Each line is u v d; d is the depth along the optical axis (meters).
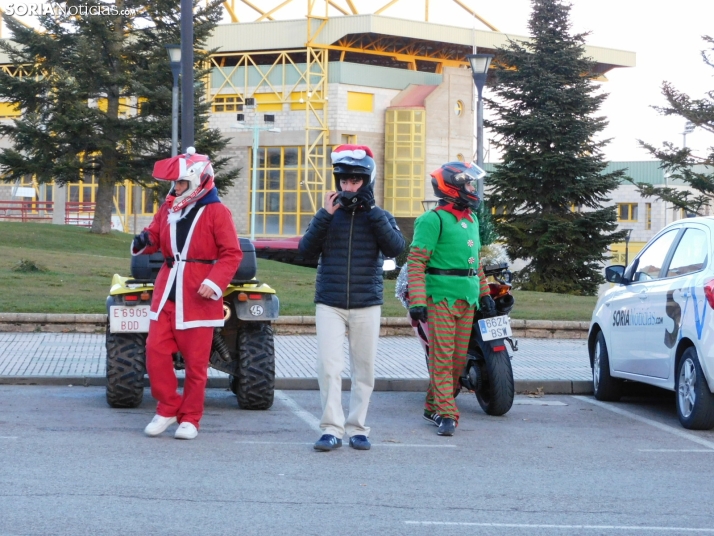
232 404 10.38
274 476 6.91
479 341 9.84
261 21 63.88
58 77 37.44
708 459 7.97
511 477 7.12
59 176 38.56
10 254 26.83
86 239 37.19
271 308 9.62
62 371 11.84
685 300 9.30
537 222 38.28
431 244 8.66
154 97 37.38
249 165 64.88
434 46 67.12
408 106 64.31
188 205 8.16
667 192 34.84
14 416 9.12
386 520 5.84
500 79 39.47
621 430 9.33
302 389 11.70
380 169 64.62
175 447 7.84
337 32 62.84
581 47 39.72
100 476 6.73
